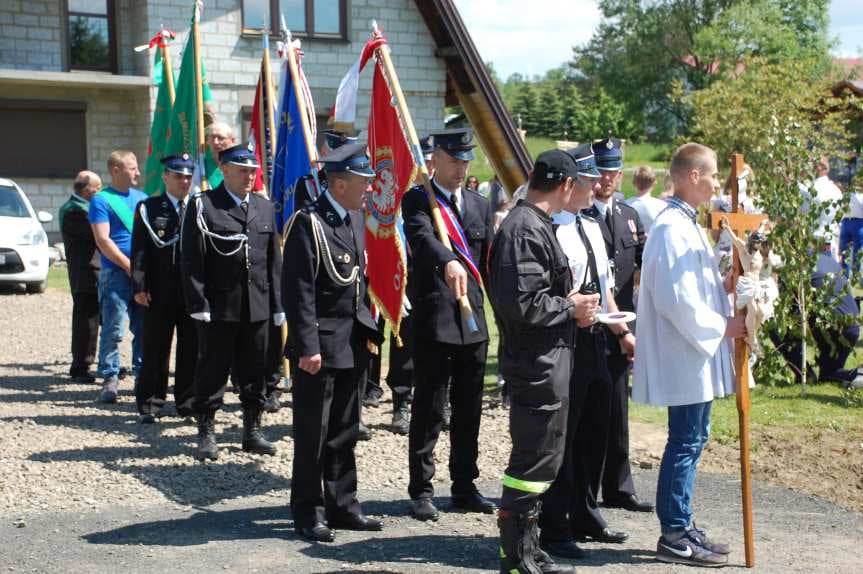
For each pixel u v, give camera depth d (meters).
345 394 5.44
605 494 6.01
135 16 20.28
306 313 5.20
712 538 5.40
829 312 8.96
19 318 13.57
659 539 5.05
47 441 7.08
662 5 56.06
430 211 5.77
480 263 6.03
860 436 7.56
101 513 5.63
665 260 4.84
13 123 20.09
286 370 8.98
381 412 8.39
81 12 20.42
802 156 8.98
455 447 5.83
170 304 7.68
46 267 16.19
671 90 54.91
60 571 4.73
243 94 19.17
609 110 58.94
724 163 23.22
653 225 4.97
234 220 6.74
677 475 4.95
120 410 8.20
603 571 4.85
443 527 5.52
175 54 18.86
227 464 6.66
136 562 4.86
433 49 20.20
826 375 9.54
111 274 8.53
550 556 5.05
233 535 5.30
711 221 4.96
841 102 22.86
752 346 4.86
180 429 7.57
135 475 6.35
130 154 8.84
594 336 5.15
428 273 5.67
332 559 4.95
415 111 20.27
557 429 4.52
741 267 5.01
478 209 6.09
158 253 7.71
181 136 8.48
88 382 9.41
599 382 5.23
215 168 8.48
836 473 6.67
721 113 23.05
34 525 5.40
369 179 5.56
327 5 19.70
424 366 5.66
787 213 8.91
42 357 10.77
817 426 7.85
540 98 70.44
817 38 56.03
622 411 5.88
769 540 5.38
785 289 8.98
